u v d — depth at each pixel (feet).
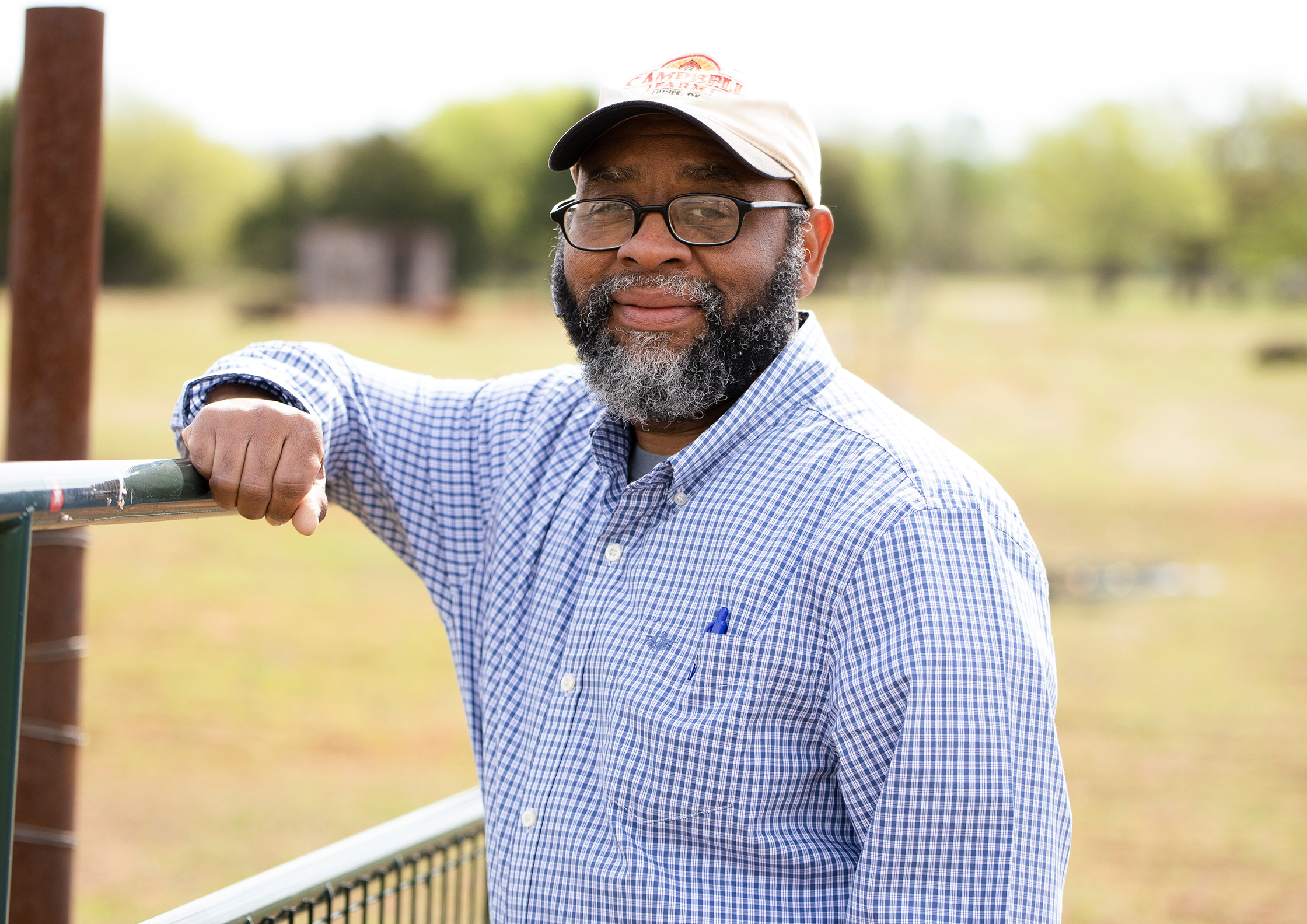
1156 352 130.52
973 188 183.32
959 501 4.28
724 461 4.68
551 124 199.11
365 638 35.12
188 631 34.99
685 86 4.84
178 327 137.69
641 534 4.73
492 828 4.79
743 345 4.83
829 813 4.39
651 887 4.24
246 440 4.14
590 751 4.55
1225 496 70.23
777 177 4.85
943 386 110.42
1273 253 181.78
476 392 5.67
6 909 3.10
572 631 4.75
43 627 6.98
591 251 4.95
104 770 23.00
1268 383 116.16
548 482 5.20
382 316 158.61
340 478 5.43
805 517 4.41
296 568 44.27
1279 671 32.81
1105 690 30.63
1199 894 18.65
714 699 4.31
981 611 4.11
